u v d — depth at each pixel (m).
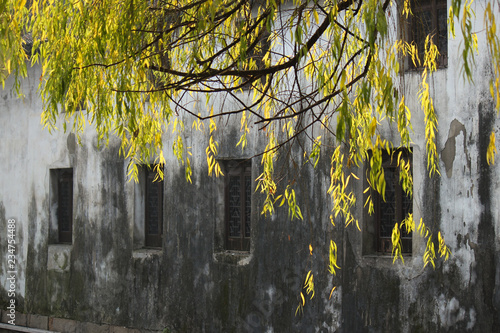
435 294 7.95
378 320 8.36
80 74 5.38
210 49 5.34
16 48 5.23
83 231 11.69
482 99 7.70
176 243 10.39
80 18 5.31
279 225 9.27
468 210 7.76
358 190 8.52
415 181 8.15
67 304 11.88
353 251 8.59
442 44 8.09
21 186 12.81
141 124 5.95
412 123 8.16
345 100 3.99
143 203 11.12
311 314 8.93
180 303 10.29
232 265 9.73
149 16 5.26
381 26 3.87
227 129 9.80
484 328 7.58
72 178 12.33
